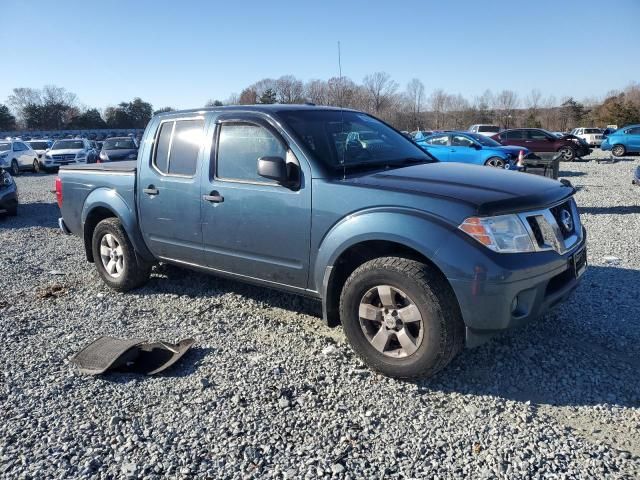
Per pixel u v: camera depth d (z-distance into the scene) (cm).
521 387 353
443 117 7738
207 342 432
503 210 333
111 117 8475
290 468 275
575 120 7788
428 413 325
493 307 326
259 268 434
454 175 393
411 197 351
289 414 324
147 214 512
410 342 351
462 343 348
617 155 2870
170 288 570
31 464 282
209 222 457
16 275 643
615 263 627
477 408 329
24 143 2656
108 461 284
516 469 271
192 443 297
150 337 445
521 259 330
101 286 590
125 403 340
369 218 358
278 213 408
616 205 1089
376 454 286
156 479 270
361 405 334
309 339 434
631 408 326
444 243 330
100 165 586
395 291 352
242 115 443
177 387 359
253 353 410
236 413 326
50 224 1045
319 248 389
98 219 594
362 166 416
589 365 378
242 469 276
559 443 291
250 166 432
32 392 356
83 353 405
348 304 374
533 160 1232
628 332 429
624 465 272
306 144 404
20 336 450
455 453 285
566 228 373
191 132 478
